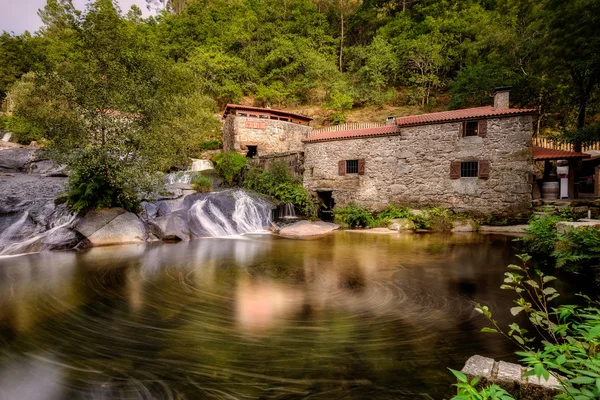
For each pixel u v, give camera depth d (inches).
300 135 938.7
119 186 404.2
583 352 60.6
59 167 651.5
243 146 853.8
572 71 599.5
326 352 133.9
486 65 856.9
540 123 856.3
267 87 1365.7
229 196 572.4
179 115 795.4
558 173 586.2
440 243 421.4
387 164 633.6
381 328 159.0
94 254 330.0
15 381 113.4
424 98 1261.1
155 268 280.5
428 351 135.0
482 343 142.9
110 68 425.4
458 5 1380.4
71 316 171.8
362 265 299.3
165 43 1514.5
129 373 118.0
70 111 402.6
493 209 542.9
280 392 107.6
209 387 110.0
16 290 214.7
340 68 1549.0
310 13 1653.5
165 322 164.7
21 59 1473.9
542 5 572.1
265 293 215.3
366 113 1269.7
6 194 435.8
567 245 274.1
